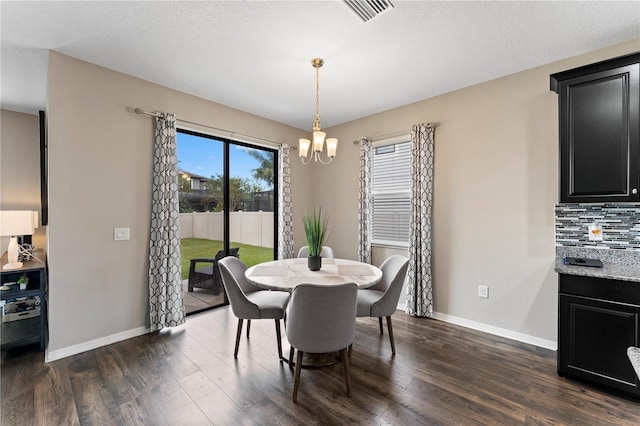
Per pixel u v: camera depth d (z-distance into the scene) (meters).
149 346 2.62
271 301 2.51
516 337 2.77
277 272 2.48
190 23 2.04
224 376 2.15
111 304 2.70
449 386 2.03
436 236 3.32
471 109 3.06
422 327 3.07
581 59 2.44
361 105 3.61
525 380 2.10
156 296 2.91
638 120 1.96
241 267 2.91
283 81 2.95
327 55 2.47
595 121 2.11
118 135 2.73
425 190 3.29
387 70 2.72
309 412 1.77
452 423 1.68
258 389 2.00
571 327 2.08
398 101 3.48
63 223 2.43
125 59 2.52
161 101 3.03
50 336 2.35
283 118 4.10
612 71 2.04
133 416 1.73
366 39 2.23
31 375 2.14
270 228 4.35
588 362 2.01
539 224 2.65
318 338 1.85
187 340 2.74
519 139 2.76
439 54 2.45
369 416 1.74
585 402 1.85
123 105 2.77
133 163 2.84
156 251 2.93
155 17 1.98
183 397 1.91
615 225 2.30
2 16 1.93
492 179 2.92
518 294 2.77
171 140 2.98
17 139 3.59
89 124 2.56
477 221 3.02
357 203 4.12
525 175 2.73
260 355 2.46
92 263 2.58
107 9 1.89
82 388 1.99
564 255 2.53
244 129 3.81
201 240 3.57
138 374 2.16
